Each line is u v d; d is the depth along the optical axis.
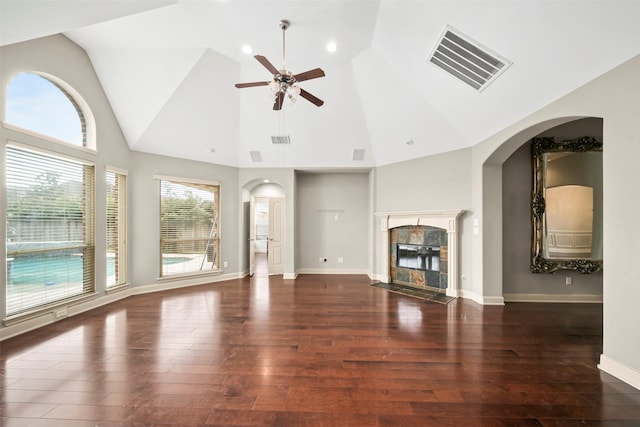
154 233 4.79
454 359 2.46
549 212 4.17
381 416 1.74
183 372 2.22
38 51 3.04
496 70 2.93
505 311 3.78
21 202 2.94
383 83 4.20
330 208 6.45
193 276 5.27
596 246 4.10
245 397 1.91
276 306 3.98
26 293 3.03
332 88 4.50
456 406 1.83
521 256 4.28
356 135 5.20
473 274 4.33
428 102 4.06
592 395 1.95
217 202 5.60
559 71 2.52
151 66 3.86
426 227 5.02
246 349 2.63
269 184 6.65
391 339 2.87
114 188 4.30
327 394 1.95
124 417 1.71
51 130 3.30
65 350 2.59
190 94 4.27
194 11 3.01
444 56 3.15
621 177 2.12
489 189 4.13
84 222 3.74
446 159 4.68
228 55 3.91
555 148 4.14
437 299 4.34
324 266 6.46
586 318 3.52
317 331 3.07
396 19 3.06
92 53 3.69
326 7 2.98
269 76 4.29
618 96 2.15
